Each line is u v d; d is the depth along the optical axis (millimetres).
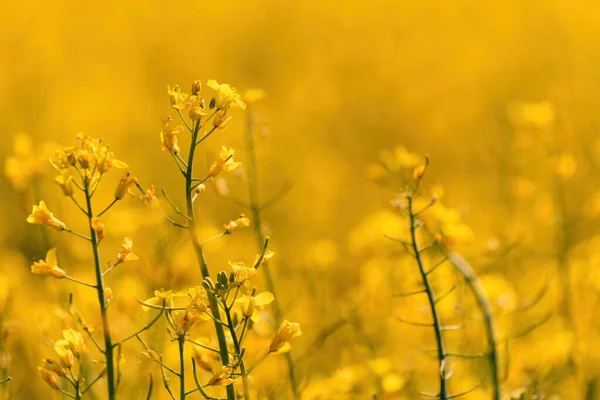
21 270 8805
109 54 18047
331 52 18750
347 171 14539
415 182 4945
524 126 9852
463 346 6758
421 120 16578
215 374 3742
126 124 15203
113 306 6516
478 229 11266
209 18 19719
